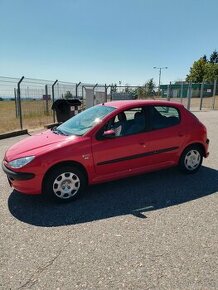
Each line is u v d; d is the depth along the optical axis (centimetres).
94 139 454
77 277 272
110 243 329
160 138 511
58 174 434
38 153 425
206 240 332
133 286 258
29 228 367
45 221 386
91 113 528
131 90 2250
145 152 498
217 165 639
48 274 277
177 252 309
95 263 292
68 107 1377
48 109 1745
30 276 274
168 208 421
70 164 441
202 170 601
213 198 457
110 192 486
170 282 263
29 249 319
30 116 1714
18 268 286
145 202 443
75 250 316
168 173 580
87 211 415
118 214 404
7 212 414
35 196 470
